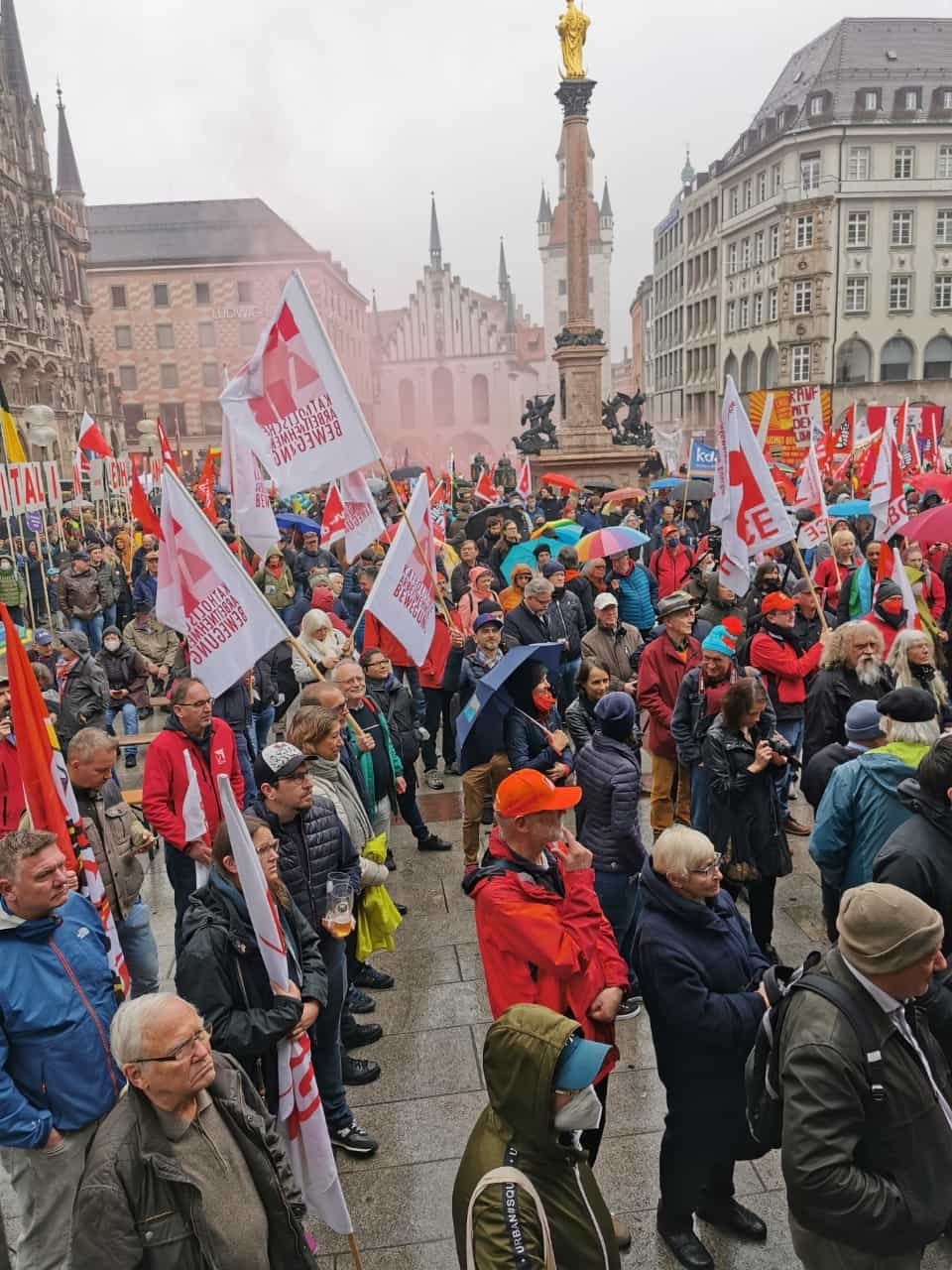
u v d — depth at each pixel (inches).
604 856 202.2
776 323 2448.3
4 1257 146.6
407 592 275.3
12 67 2178.9
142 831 199.9
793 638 299.7
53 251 2333.9
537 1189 94.9
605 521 738.2
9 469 574.6
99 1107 133.0
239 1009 136.4
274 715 390.3
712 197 2753.4
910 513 592.1
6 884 127.9
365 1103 186.7
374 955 241.3
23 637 363.9
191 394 3196.4
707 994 133.5
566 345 1176.2
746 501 322.3
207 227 3218.5
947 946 143.6
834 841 182.5
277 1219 113.1
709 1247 148.8
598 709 205.6
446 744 388.8
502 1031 94.7
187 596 227.0
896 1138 104.6
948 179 2298.2
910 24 2406.5
